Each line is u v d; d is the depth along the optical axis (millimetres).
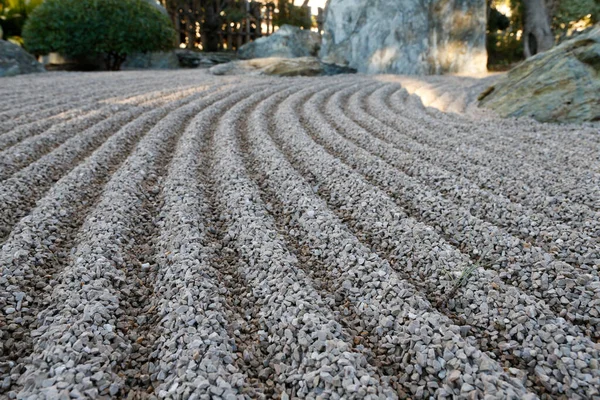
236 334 1830
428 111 6320
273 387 1610
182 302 1928
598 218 2699
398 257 2389
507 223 2717
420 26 11945
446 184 3301
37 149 3918
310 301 1962
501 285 2061
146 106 5719
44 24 10656
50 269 2223
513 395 1468
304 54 14359
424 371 1637
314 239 2547
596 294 1979
